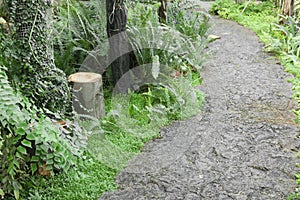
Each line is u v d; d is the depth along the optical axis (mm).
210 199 2477
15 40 2748
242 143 3160
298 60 4895
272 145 3117
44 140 2305
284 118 3566
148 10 4422
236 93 4145
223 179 2688
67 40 3932
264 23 6645
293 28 5504
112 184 2611
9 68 2732
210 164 2875
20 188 2283
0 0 2760
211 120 3555
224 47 5672
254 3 7949
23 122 2211
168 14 5320
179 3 5719
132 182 2643
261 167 2820
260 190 2557
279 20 6141
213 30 6379
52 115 2879
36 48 2781
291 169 2785
